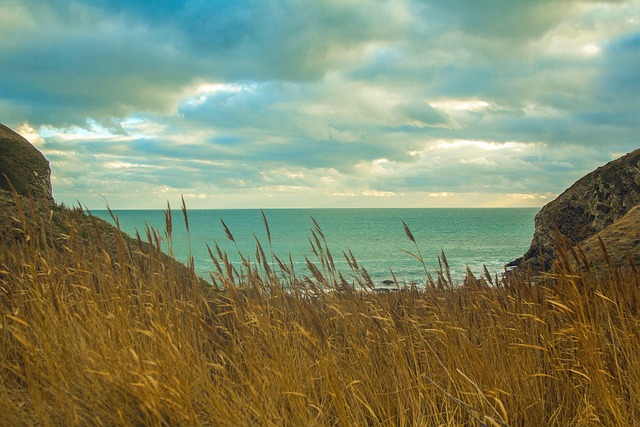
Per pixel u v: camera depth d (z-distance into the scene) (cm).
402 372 418
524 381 419
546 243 3622
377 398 405
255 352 399
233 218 16562
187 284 498
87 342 394
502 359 437
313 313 363
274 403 368
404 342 461
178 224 10119
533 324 477
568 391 423
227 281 431
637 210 1482
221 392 355
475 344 471
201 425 337
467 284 557
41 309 386
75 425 314
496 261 4341
